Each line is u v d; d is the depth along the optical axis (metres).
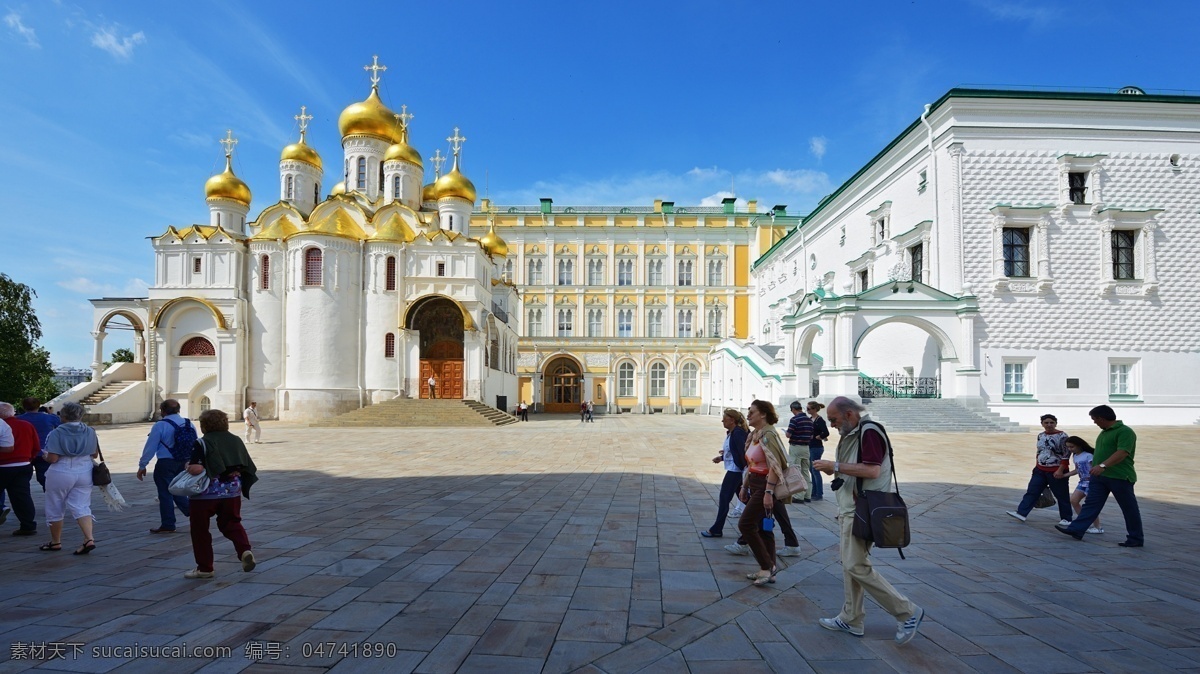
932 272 31.73
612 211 59.34
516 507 11.27
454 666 4.89
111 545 8.60
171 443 9.40
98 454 8.68
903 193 34.66
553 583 6.93
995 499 12.34
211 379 36.75
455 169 42.50
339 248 36.34
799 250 48.16
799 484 6.73
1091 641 5.46
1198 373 30.92
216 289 36.88
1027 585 7.02
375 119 42.69
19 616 5.86
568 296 56.44
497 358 41.59
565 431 29.97
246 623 5.71
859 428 5.54
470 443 23.67
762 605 6.31
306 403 35.22
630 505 11.48
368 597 6.43
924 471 16.12
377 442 24.05
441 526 9.72
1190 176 31.31
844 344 29.12
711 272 57.09
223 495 6.98
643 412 53.28
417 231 38.97
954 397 29.72
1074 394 30.47
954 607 6.29
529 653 5.14
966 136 31.03
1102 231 30.83
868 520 5.39
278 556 7.97
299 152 41.88
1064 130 31.12
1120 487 8.80
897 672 4.86
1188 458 18.81
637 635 5.54
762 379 37.81
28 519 9.16
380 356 36.47
